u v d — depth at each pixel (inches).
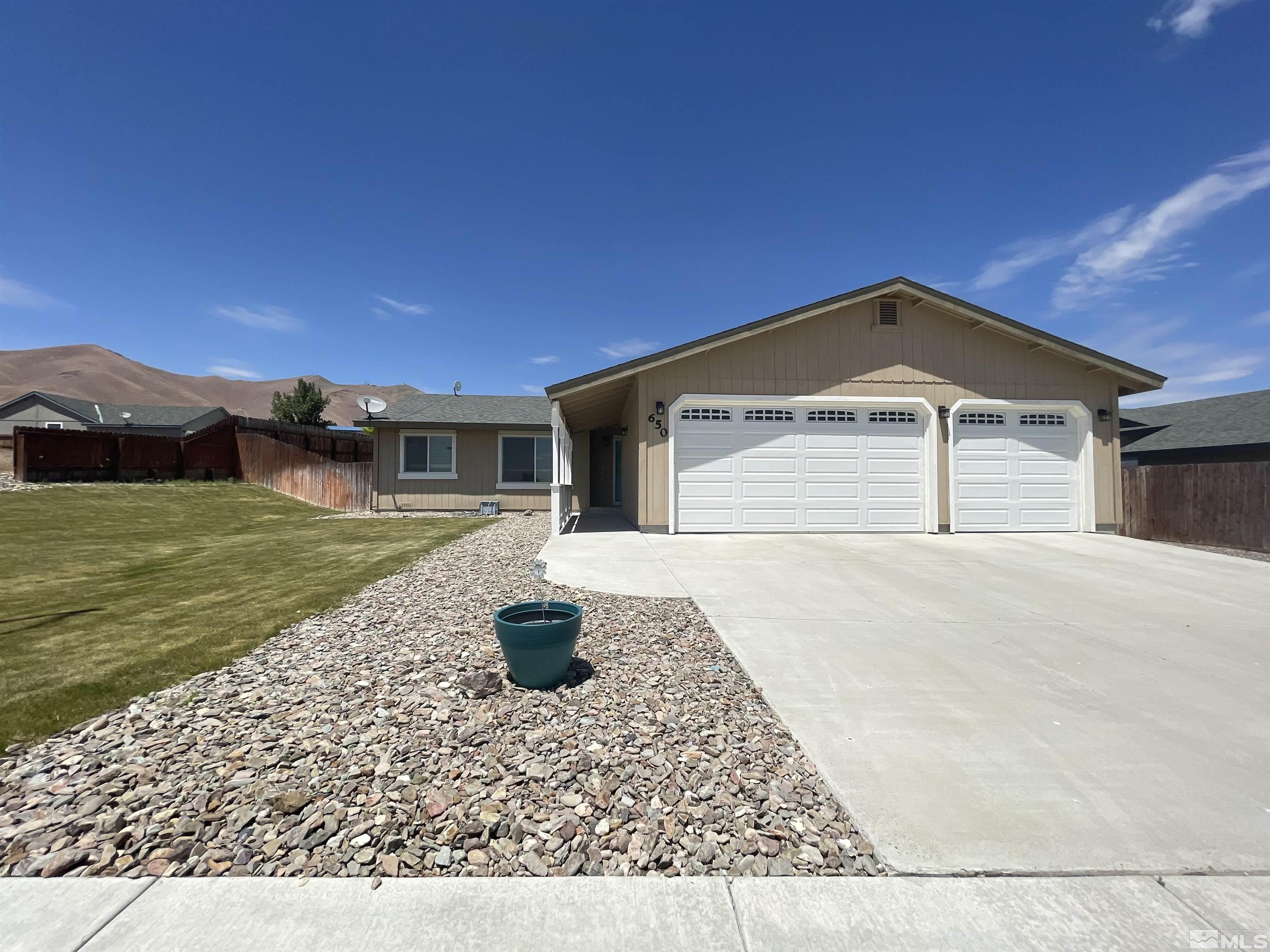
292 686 143.8
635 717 129.6
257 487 800.3
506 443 647.1
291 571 293.1
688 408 426.0
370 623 198.1
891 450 435.2
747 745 118.3
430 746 114.9
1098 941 71.6
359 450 1133.7
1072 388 443.5
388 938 70.1
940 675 157.2
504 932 71.6
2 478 610.5
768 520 428.5
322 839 87.1
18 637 184.1
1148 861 85.9
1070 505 443.5
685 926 73.2
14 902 74.2
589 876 81.4
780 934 72.1
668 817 94.4
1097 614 218.4
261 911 73.8
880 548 367.2
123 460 706.8
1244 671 162.1
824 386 430.0
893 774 108.4
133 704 132.6
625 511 579.8
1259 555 354.0
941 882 81.2
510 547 372.8
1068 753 116.5
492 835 89.3
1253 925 74.3
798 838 90.4
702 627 199.5
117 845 85.0
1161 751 117.6
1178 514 413.1
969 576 282.2
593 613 213.8
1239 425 626.5
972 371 437.7
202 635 185.9
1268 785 106.0
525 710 131.6
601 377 406.6
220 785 100.9
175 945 68.4
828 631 195.6
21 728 120.6
